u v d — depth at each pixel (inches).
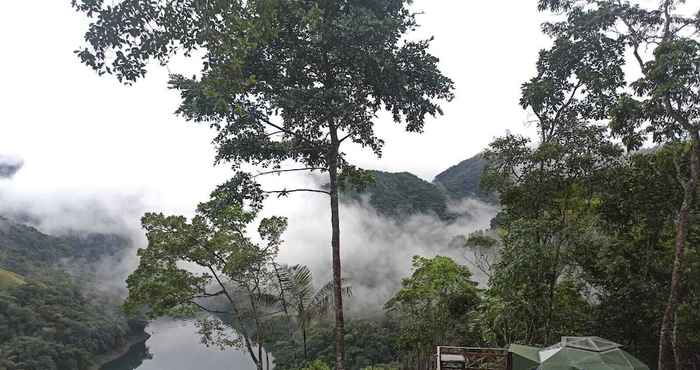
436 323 870.4
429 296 855.7
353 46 343.6
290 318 587.8
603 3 385.4
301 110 348.8
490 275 459.8
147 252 544.7
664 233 490.0
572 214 437.4
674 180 440.1
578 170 420.8
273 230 576.1
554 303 492.1
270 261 567.2
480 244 516.7
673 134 370.0
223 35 206.2
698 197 437.7
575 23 406.6
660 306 434.6
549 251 400.2
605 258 478.9
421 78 379.6
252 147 384.2
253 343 601.6
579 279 532.7
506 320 456.8
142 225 549.6
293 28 353.4
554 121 445.4
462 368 388.8
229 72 221.3
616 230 500.1
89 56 220.8
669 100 337.7
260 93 364.2
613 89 416.2
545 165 425.1
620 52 405.7
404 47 370.9
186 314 535.8
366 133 415.2
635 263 487.8
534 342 466.3
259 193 401.4
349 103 350.6
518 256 385.7
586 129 410.9
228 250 555.8
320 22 331.9
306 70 380.2
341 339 378.3
